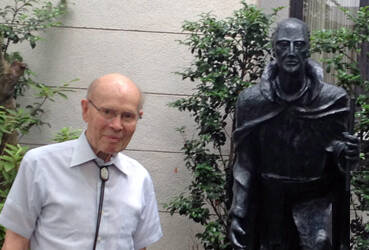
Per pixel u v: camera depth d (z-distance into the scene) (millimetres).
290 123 4301
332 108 4281
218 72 6246
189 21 6824
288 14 7090
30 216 3018
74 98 7148
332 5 7086
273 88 4316
